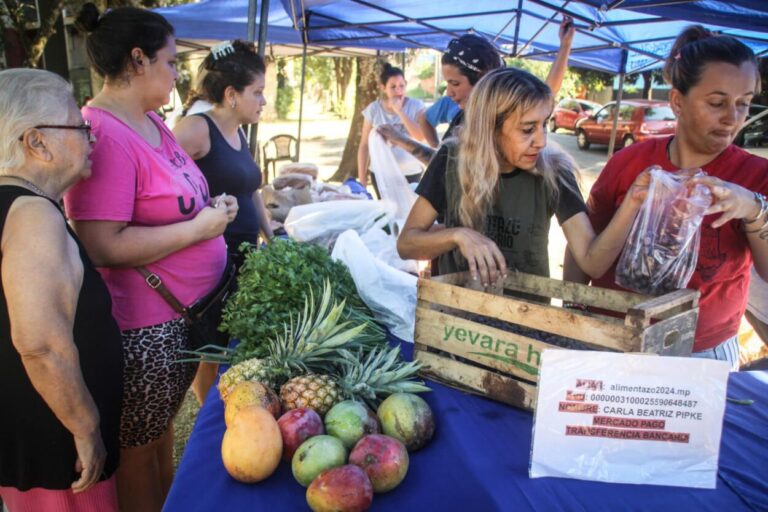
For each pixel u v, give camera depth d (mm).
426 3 4941
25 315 1413
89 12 1916
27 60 8922
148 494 2225
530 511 1220
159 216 2029
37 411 1554
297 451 1296
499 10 4949
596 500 1257
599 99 25891
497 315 1583
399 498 1269
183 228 2033
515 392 1582
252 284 1978
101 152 1822
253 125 4312
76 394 1526
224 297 2324
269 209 4520
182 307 2113
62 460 1607
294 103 32562
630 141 16641
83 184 1812
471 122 1789
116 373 1754
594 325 1422
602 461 1313
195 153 2754
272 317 1900
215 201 2262
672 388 1278
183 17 6465
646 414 1293
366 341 1923
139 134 1985
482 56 3020
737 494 1284
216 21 6586
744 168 1888
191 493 1291
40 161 1525
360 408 1421
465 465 1370
